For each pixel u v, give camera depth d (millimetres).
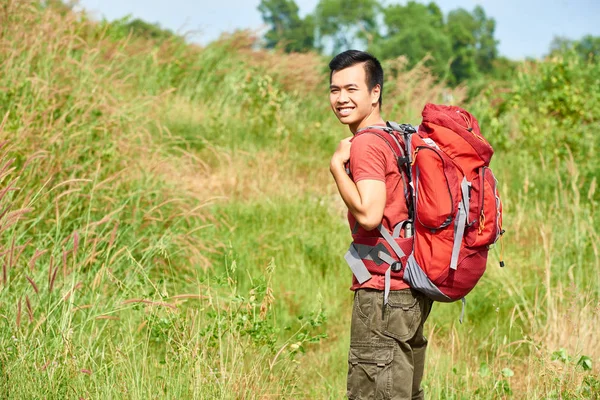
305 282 8070
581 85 15648
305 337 5453
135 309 5781
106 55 12133
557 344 6383
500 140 14203
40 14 10750
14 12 9797
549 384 5629
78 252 6719
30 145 7398
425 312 4258
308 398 5867
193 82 15547
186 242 7488
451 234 3898
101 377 4855
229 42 17359
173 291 7043
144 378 4836
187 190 8844
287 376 5734
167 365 5023
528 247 9398
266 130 14219
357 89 4211
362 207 3857
